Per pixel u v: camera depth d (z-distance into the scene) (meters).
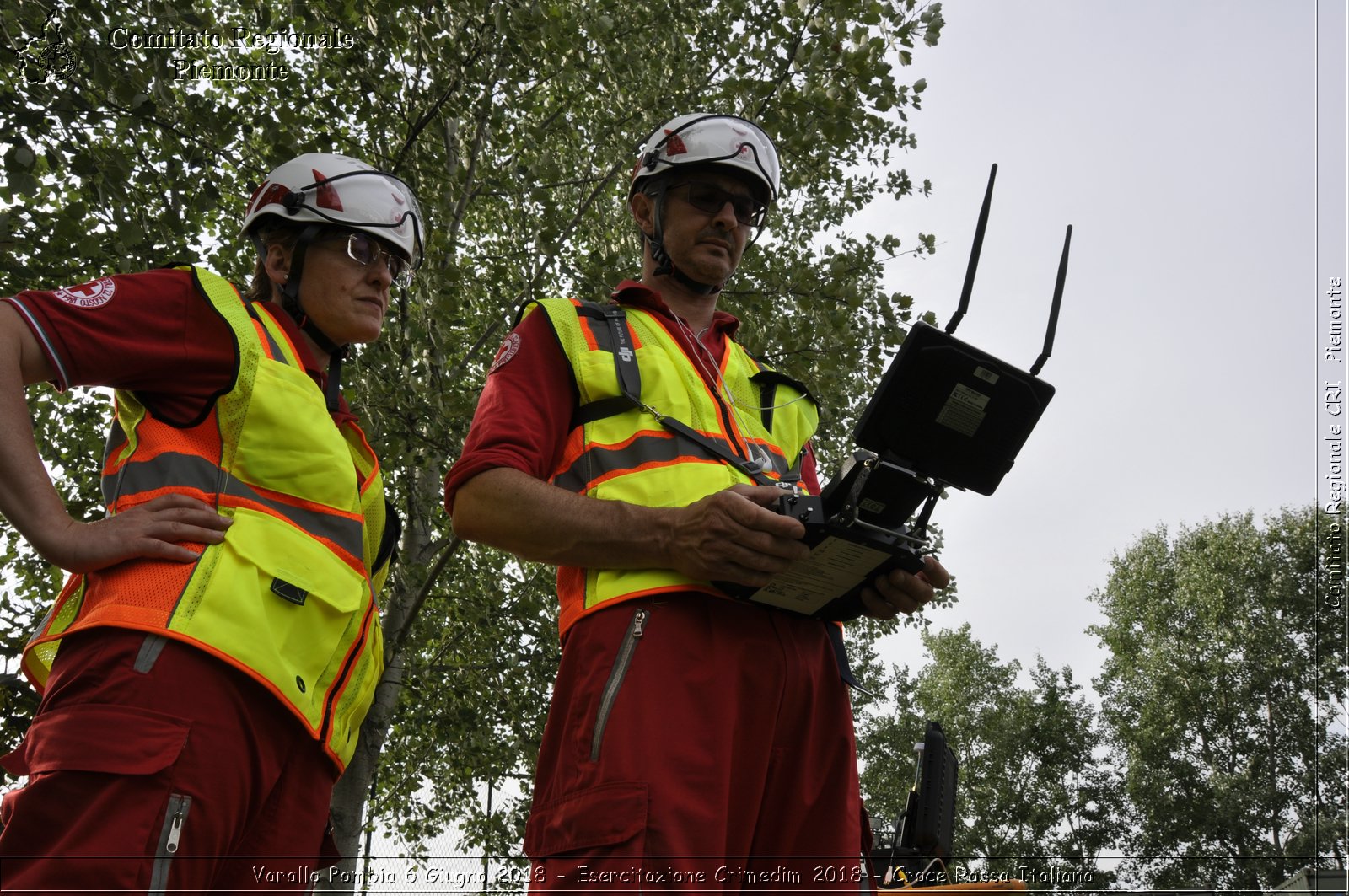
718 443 1.98
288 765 1.90
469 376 8.89
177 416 1.95
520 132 8.80
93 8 5.91
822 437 8.75
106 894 1.52
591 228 8.97
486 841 10.14
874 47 7.00
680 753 1.65
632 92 8.65
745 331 7.55
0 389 1.75
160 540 1.76
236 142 6.90
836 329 7.10
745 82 7.29
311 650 1.93
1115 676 32.81
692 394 2.04
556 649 9.66
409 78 7.86
